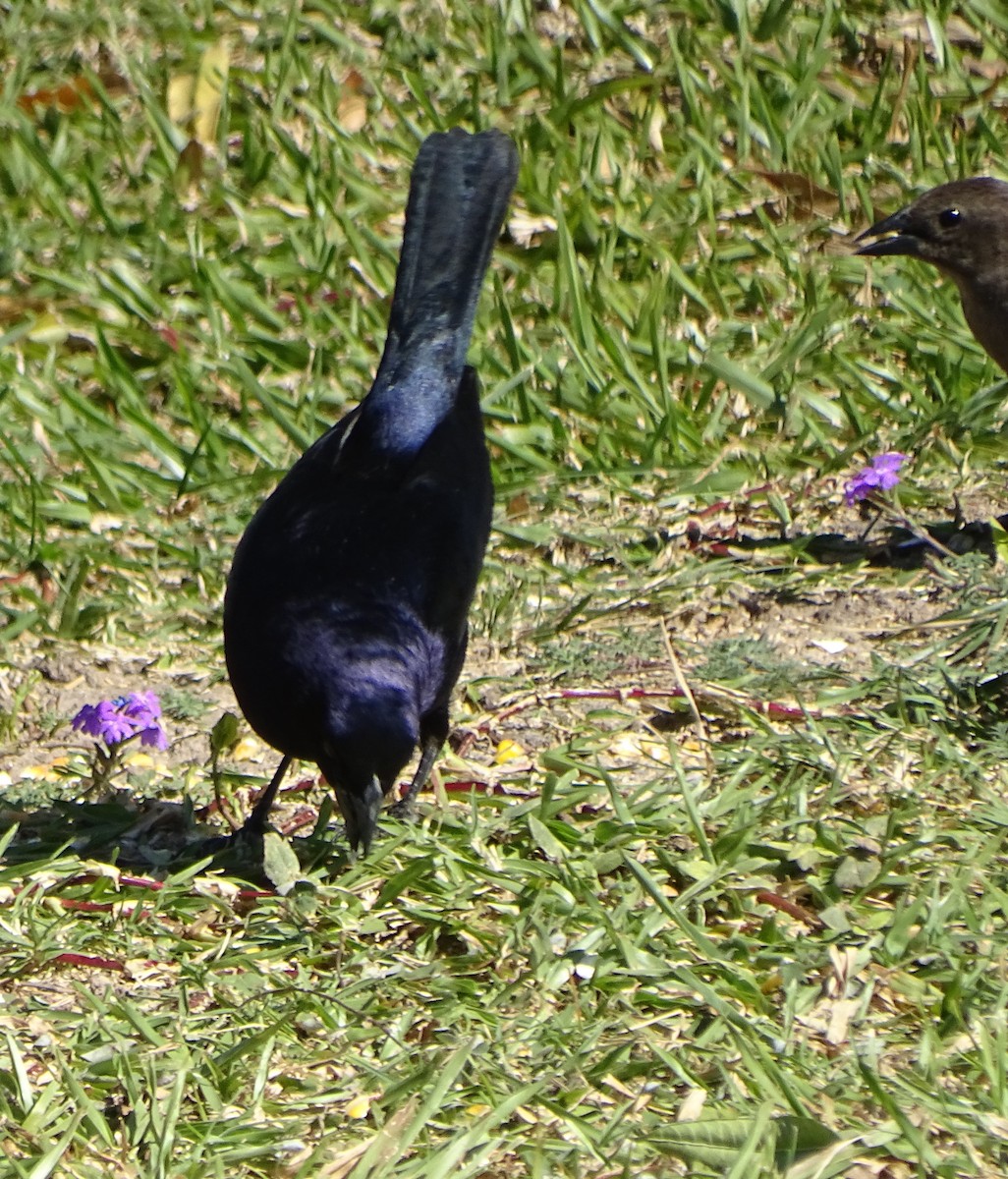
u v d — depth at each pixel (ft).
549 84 56.39
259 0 58.29
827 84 57.52
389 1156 20.33
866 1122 21.16
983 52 59.62
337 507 28.40
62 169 52.47
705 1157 20.39
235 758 32.27
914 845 26.73
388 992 24.17
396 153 53.83
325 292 49.08
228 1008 23.65
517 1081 21.84
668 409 44.39
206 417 44.70
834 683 33.83
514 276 49.83
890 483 38.29
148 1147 20.66
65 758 32.09
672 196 52.47
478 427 31.63
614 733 32.35
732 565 39.34
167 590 38.78
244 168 52.60
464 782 30.63
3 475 42.68
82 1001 24.00
